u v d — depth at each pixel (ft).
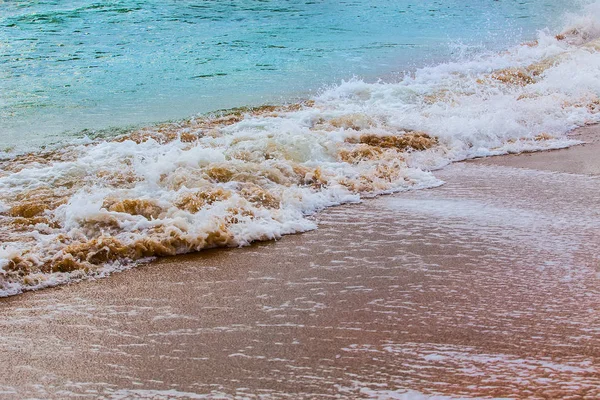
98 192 22.56
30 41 49.01
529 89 37.73
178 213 21.01
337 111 32.83
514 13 67.36
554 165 27.32
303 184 24.70
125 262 18.63
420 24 61.00
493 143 29.99
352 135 29.27
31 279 17.26
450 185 25.08
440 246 19.57
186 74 41.34
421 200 23.52
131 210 21.30
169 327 15.19
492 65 44.32
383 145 28.91
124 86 38.32
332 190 23.90
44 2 63.21
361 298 16.48
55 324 15.35
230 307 16.11
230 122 31.63
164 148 27.22
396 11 67.41
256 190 23.12
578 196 23.72
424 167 27.14
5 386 12.92
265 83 39.37
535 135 31.14
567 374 13.20
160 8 62.95
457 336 14.65
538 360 13.70
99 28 54.03
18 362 13.76
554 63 43.45
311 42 51.65
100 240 19.02
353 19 62.28
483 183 25.30
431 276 17.63
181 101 35.35
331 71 42.70
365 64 44.86
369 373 13.24
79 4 62.95
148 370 13.46
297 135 28.55
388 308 15.94
